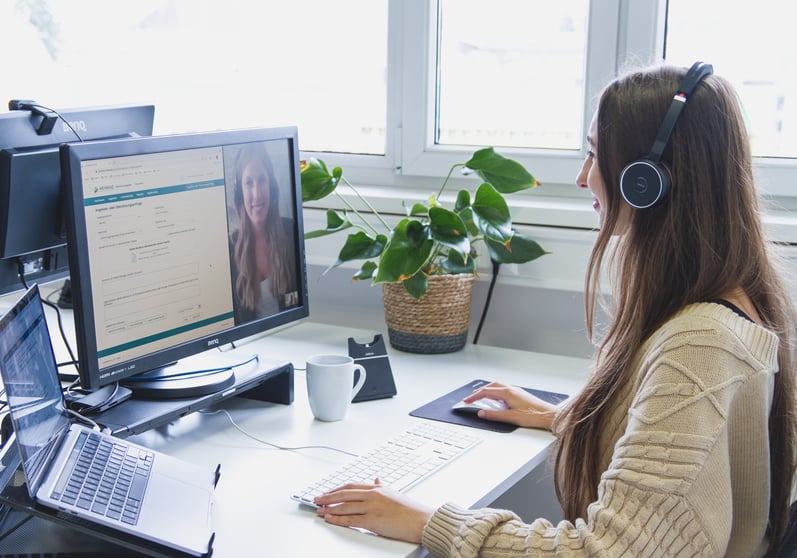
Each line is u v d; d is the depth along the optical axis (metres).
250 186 1.54
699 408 1.03
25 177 1.42
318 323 2.23
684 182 1.14
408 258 1.77
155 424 1.35
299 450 1.40
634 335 1.19
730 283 1.14
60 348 1.85
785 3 1.89
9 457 1.10
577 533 1.06
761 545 1.23
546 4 2.10
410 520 1.14
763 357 1.09
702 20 1.97
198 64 2.56
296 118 2.46
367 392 1.62
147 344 1.39
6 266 1.48
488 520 1.12
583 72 2.09
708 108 1.14
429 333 1.90
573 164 2.11
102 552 1.09
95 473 1.11
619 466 1.05
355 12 2.33
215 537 1.12
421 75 2.23
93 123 1.60
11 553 1.08
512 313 2.09
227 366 1.54
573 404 1.28
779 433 1.22
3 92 2.86
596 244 1.27
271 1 2.42
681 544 1.02
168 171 1.39
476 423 1.51
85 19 2.71
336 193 2.11
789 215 1.92
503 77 2.18
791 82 1.92
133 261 1.35
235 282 1.53
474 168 1.94
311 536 1.13
